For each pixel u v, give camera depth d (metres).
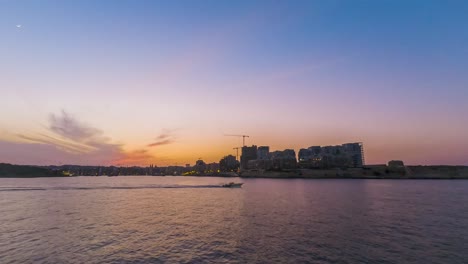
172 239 45.69
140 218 67.38
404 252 38.50
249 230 52.62
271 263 34.25
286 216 69.31
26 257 36.47
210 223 60.50
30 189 172.12
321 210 80.31
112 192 155.38
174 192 158.88
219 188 199.38
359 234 48.91
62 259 35.69
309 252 38.44
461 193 144.50
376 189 181.62
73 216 70.00
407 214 72.00
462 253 38.06
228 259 35.62
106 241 44.41
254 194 143.88
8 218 66.75
